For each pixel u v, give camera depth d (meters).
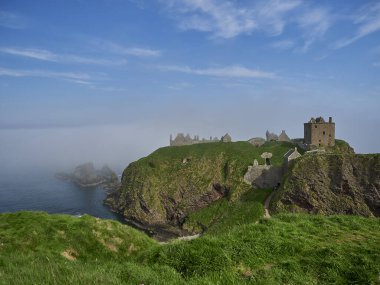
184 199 109.69
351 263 12.13
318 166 80.88
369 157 78.75
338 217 18.83
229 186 104.06
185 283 11.20
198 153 124.69
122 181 127.62
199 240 14.70
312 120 113.88
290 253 13.80
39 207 114.00
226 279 11.29
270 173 94.88
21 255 16.72
